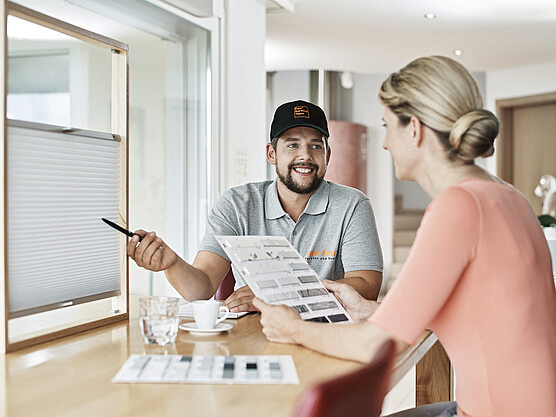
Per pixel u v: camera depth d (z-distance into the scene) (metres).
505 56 6.25
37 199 1.33
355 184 7.43
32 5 2.44
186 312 1.70
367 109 7.70
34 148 1.32
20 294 1.30
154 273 3.20
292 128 2.06
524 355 1.19
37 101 2.49
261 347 1.33
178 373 1.11
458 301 1.21
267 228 2.13
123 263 1.59
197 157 3.71
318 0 4.52
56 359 1.22
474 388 1.23
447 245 1.17
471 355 1.22
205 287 1.84
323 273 2.11
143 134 3.22
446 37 5.52
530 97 6.75
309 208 2.13
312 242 2.12
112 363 1.19
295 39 5.61
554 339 1.24
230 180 4.02
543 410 1.20
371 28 5.24
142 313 1.33
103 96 2.84
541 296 1.23
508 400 1.20
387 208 7.77
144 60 3.23
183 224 3.58
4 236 1.24
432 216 1.21
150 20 3.26
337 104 7.46
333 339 1.25
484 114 1.25
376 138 7.72
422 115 1.29
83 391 1.02
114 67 1.59
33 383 1.06
